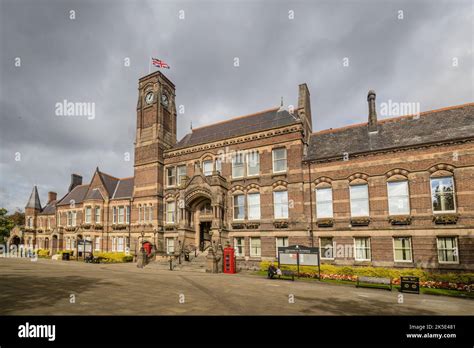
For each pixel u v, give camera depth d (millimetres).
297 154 26797
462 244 19719
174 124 38469
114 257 33500
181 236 29688
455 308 12305
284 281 19219
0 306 9680
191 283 16609
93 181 41812
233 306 11055
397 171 22672
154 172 34344
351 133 27250
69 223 44531
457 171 20656
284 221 26188
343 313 10688
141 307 10234
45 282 14898
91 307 9914
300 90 29938
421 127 23656
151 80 37469
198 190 29594
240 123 33656
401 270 19797
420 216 21328
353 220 23484
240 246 28266
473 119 21828
